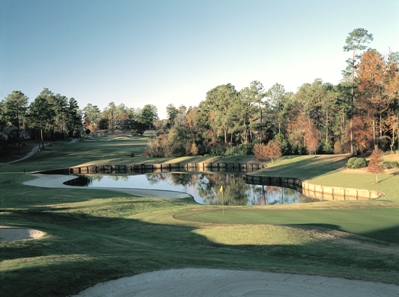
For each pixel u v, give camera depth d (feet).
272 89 390.63
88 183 223.10
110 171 309.42
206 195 174.70
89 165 309.22
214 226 77.30
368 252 53.21
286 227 68.39
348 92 261.44
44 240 56.13
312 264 49.01
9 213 93.15
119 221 92.12
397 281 38.60
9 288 30.94
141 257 46.09
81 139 528.63
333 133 345.10
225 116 366.02
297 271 42.01
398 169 174.70
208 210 100.83
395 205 100.94
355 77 277.23
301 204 108.88
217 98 439.22
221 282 37.78
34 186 183.11
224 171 290.35
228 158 321.52
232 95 411.75
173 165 323.57
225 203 151.94
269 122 376.89
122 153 386.93
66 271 36.27
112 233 78.02
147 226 82.12
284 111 367.66
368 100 225.76
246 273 40.83
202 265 43.96
